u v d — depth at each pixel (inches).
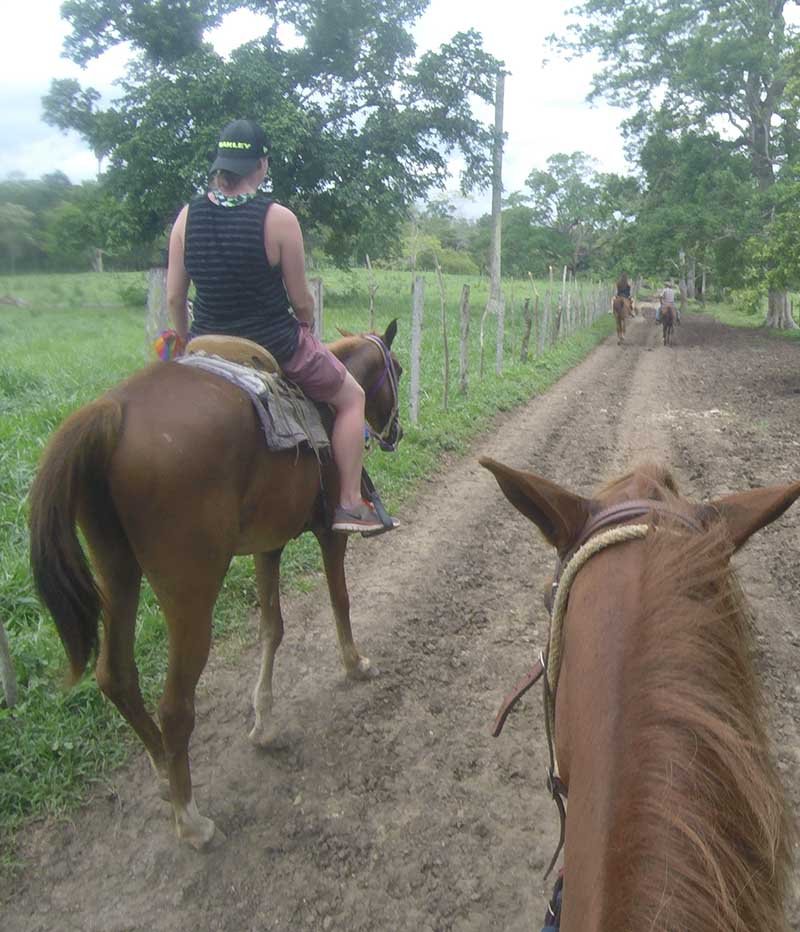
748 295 692.1
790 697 174.1
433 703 172.7
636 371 721.0
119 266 1568.7
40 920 116.6
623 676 58.6
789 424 452.4
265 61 889.5
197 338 134.3
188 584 117.6
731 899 49.4
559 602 70.0
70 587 106.9
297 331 140.6
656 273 1124.5
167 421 114.3
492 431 430.9
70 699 156.6
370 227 978.1
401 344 636.1
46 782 139.4
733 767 52.6
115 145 911.7
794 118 792.3
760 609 214.5
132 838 131.8
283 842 132.4
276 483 131.5
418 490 317.1
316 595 218.1
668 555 62.9
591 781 56.7
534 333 869.8
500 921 119.1
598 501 75.3
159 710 122.0
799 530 272.4
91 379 375.9
